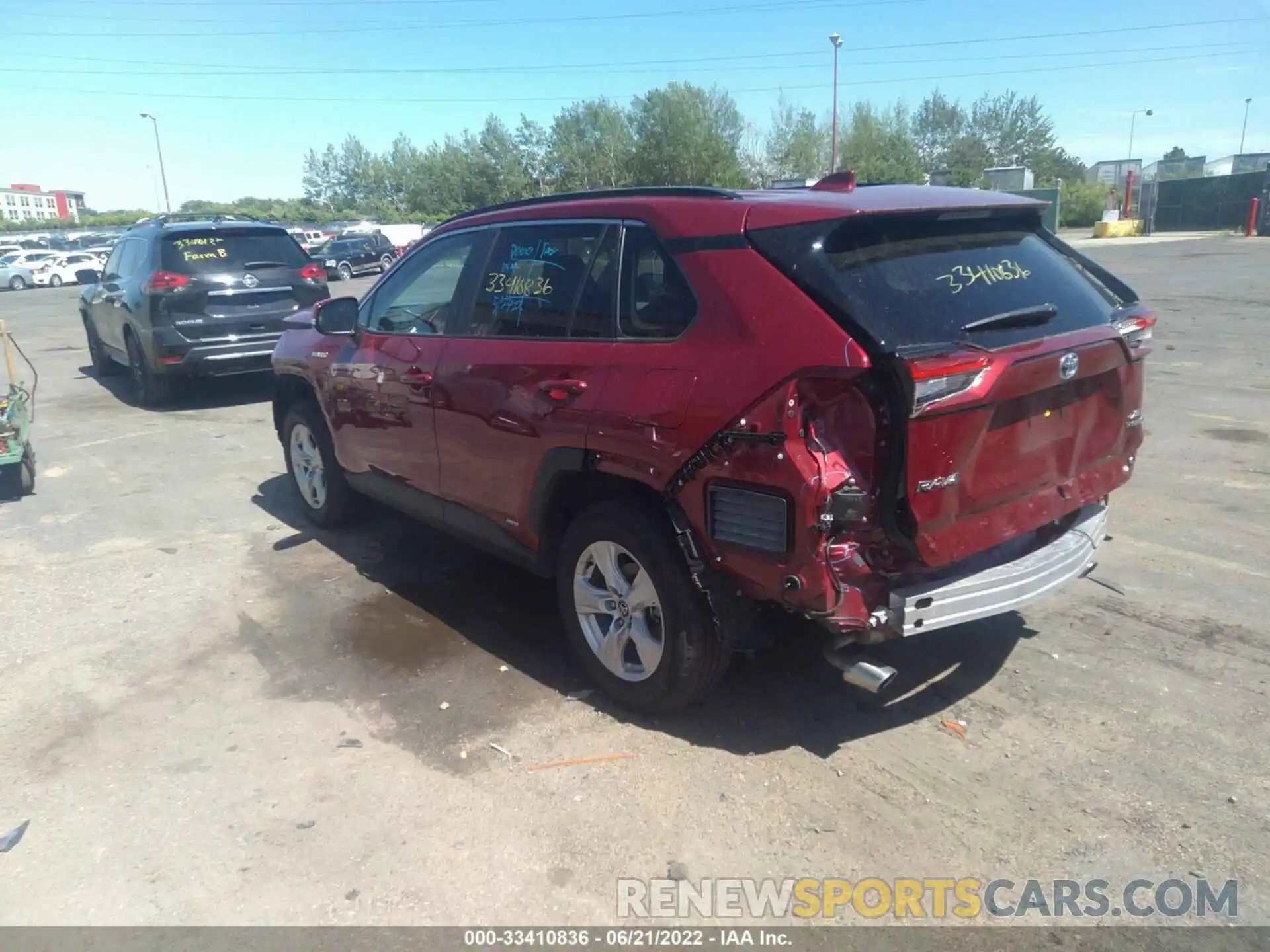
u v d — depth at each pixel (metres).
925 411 2.88
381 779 3.50
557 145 68.75
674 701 3.70
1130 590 4.85
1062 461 3.50
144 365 10.39
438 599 5.06
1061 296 3.53
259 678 4.26
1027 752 3.54
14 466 7.07
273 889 2.96
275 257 10.48
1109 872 2.93
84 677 4.31
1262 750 3.49
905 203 3.34
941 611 3.16
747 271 3.23
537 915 2.83
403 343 4.84
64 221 84.00
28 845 3.19
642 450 3.45
